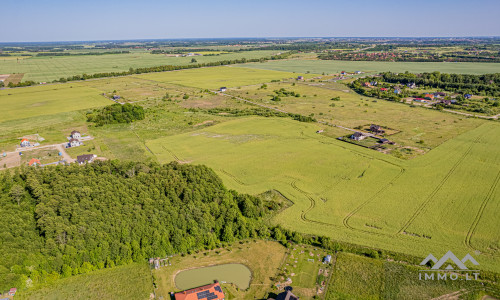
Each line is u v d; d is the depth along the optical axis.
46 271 56.25
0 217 63.91
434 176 91.19
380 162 101.62
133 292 53.75
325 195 83.00
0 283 52.03
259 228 69.25
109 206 69.06
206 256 62.34
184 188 76.94
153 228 63.91
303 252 62.41
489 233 65.50
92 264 58.97
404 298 50.91
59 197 70.75
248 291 53.31
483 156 104.38
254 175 95.38
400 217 71.94
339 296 51.66
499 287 52.31
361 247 62.56
